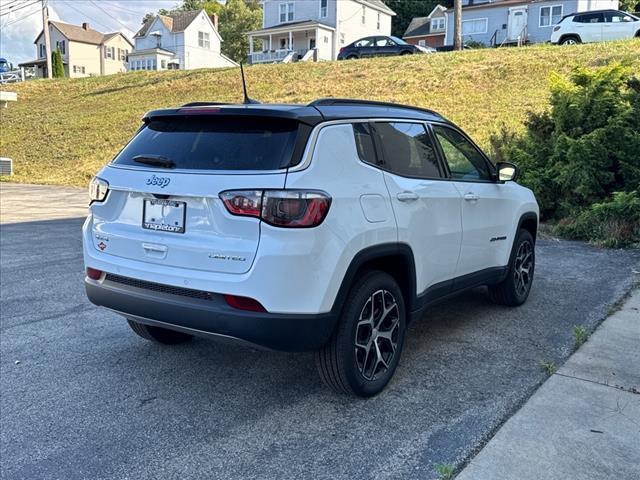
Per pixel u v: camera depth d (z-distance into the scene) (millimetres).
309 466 2898
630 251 7781
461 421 3307
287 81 26812
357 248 3299
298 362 4211
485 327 4891
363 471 2846
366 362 3551
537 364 4098
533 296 5750
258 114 3275
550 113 10539
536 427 3193
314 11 45031
